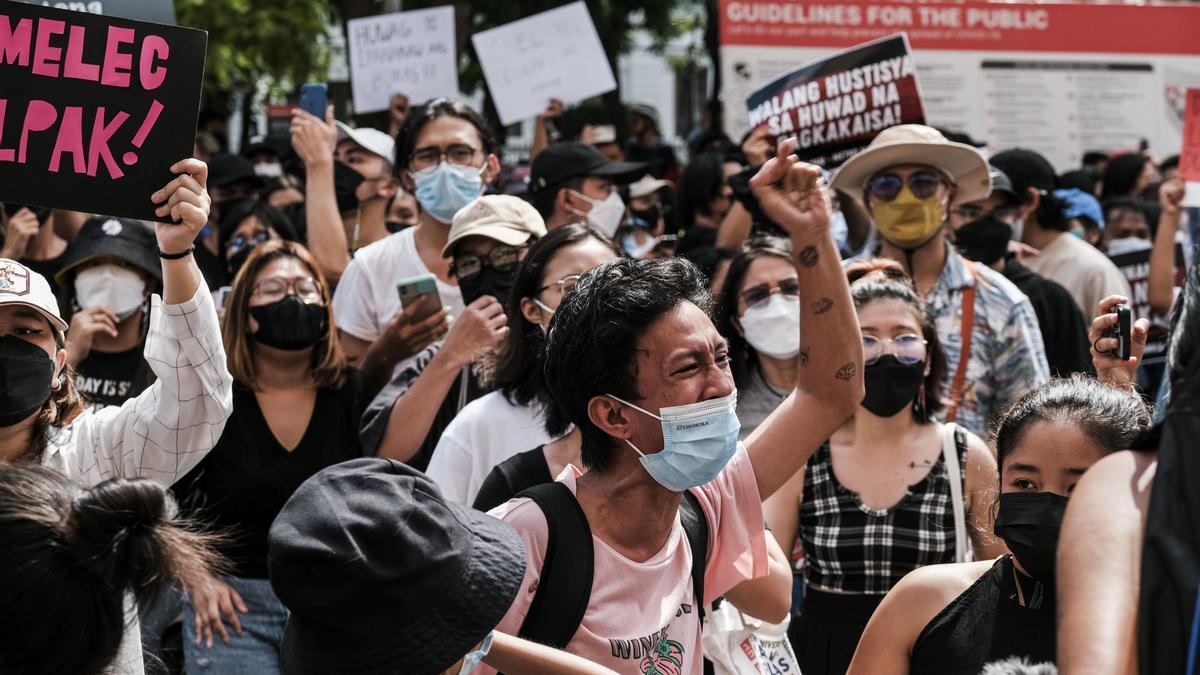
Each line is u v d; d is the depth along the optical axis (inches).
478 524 83.0
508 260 176.2
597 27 800.3
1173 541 58.6
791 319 171.6
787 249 175.5
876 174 201.3
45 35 116.0
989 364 191.8
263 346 167.9
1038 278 222.1
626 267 98.7
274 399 169.2
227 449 166.1
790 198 107.7
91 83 116.8
